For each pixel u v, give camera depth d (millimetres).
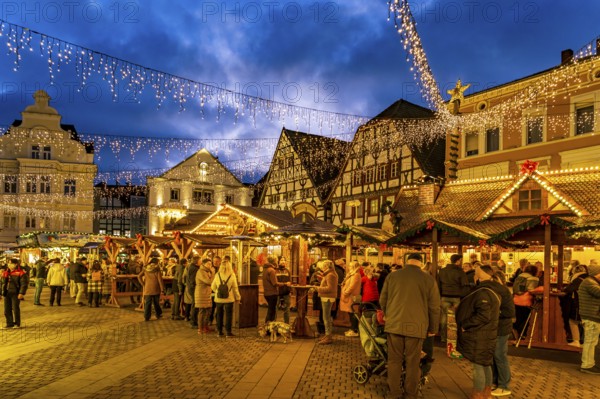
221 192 52875
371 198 34469
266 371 8242
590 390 7438
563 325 10609
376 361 7621
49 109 47188
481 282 6863
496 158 25125
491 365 7160
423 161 30938
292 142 41938
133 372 8102
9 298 12992
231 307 11609
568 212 15438
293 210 16250
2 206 42625
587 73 21625
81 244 27062
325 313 10883
